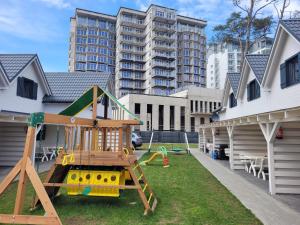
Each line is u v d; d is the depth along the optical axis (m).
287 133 7.50
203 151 21.88
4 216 4.06
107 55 87.31
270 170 7.44
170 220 5.21
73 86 18.73
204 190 7.66
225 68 105.19
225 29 26.38
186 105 49.62
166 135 39.97
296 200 6.73
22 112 14.50
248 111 14.95
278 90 11.19
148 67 79.81
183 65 85.69
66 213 5.58
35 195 5.77
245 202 6.47
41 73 16.17
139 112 46.97
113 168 6.37
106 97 8.16
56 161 6.01
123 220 5.20
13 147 12.18
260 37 25.17
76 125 6.20
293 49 9.94
